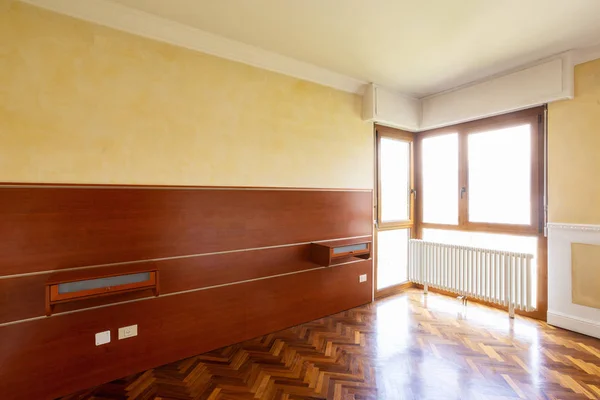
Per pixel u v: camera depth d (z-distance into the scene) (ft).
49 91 6.61
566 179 9.89
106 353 7.23
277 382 7.23
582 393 6.77
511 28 8.14
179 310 8.18
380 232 13.52
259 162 9.59
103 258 7.17
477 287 11.75
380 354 8.50
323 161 11.15
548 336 9.50
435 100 13.28
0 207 6.17
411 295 13.67
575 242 9.71
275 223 9.93
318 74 10.76
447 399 6.61
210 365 7.96
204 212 8.57
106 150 7.22
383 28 8.16
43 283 6.55
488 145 12.19
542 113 10.54
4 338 6.21
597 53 9.18
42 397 6.54
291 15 7.55
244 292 9.30
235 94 9.12
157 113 7.87
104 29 7.20
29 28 6.44
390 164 13.80
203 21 7.80
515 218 11.43
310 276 10.81
